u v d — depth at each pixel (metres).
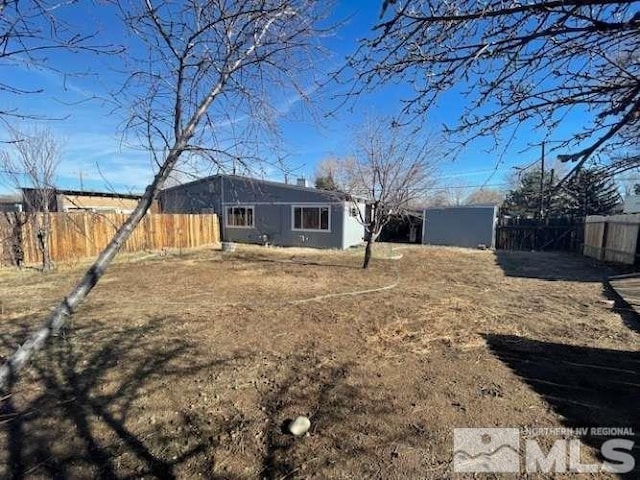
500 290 6.95
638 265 9.52
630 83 1.24
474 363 3.47
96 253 11.25
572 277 8.51
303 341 4.05
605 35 1.21
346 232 15.42
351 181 10.24
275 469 2.06
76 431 2.40
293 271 9.19
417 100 1.61
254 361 3.51
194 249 14.45
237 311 5.27
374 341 4.06
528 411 2.63
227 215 17.69
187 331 4.37
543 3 1.06
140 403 2.74
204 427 2.45
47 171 8.80
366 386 3.01
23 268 9.24
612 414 2.59
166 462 2.12
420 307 5.55
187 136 1.48
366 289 6.97
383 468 2.06
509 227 17.22
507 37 1.29
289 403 2.75
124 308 5.43
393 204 9.34
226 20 1.52
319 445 2.27
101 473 2.03
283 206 16.19
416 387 3.00
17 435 2.35
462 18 1.19
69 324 4.61
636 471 2.00
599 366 3.41
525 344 3.97
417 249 15.75
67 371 3.27
